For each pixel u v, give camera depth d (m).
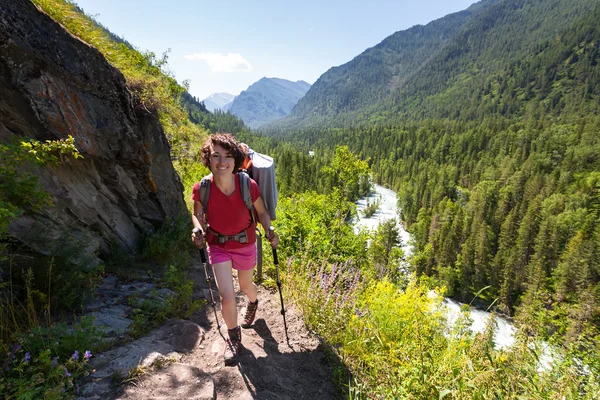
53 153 3.72
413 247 77.94
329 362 3.15
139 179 5.23
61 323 2.59
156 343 2.89
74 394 2.12
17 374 2.14
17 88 3.37
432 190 115.44
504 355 2.65
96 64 4.29
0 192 2.72
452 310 4.21
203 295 4.12
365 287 5.38
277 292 4.51
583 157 119.31
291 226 6.38
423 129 189.50
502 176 119.25
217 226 2.74
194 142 14.27
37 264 3.08
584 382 2.51
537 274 55.06
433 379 2.42
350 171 29.28
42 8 4.12
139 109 5.36
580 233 69.94
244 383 2.64
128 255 4.72
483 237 68.56
